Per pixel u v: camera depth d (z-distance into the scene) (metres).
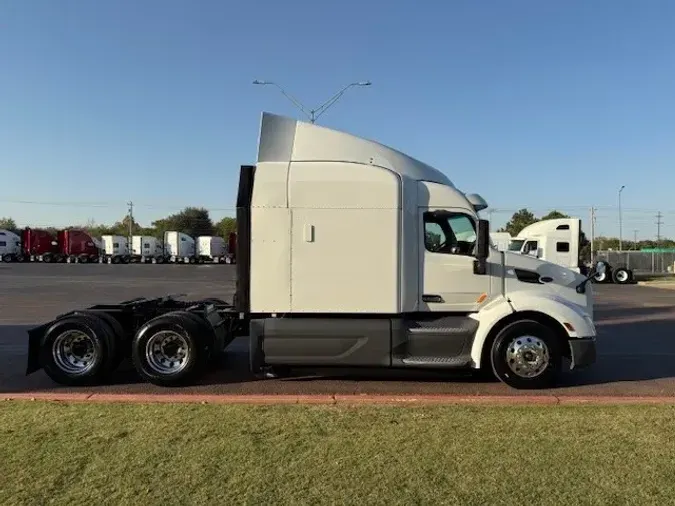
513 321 7.48
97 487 3.94
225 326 8.70
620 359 9.68
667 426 5.34
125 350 8.14
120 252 66.69
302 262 7.50
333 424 5.39
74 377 7.70
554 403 6.37
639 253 50.50
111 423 5.43
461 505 3.69
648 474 4.19
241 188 7.55
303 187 7.50
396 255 7.52
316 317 7.60
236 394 7.14
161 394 7.13
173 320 7.66
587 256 50.03
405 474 4.18
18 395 6.81
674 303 21.00
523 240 28.11
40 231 65.75
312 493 3.86
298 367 7.63
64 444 4.81
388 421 5.50
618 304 20.58
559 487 3.96
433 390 7.38
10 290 25.59
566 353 7.70
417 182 7.68
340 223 7.50
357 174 7.54
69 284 30.06
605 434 5.10
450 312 7.75
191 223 110.69
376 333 7.45
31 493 3.84
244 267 7.55
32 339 7.71
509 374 7.44
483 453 4.61
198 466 4.31
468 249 7.72
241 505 3.68
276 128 7.78
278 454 4.58
